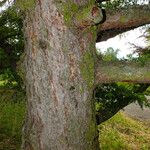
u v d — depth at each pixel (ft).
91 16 10.76
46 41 11.64
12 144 20.70
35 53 11.82
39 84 11.89
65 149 11.93
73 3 11.58
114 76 12.55
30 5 11.64
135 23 12.43
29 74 12.13
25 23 12.14
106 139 26.63
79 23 11.30
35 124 12.14
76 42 11.84
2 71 21.26
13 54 21.30
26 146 12.41
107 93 17.40
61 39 11.62
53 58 11.68
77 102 12.00
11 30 20.81
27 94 12.42
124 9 12.34
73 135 12.02
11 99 26.81
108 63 12.64
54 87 11.76
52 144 11.94
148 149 27.02
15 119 24.23
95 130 12.75
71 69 11.80
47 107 11.89
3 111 25.75
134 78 12.55
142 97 17.60
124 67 12.55
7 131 23.04
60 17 11.53
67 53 11.71
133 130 32.86
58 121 11.87
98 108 19.53
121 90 17.46
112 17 12.20
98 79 12.64
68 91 11.83
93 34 12.26
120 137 29.09
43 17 11.60
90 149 12.48
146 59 12.80
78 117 12.07
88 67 12.16
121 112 40.73
